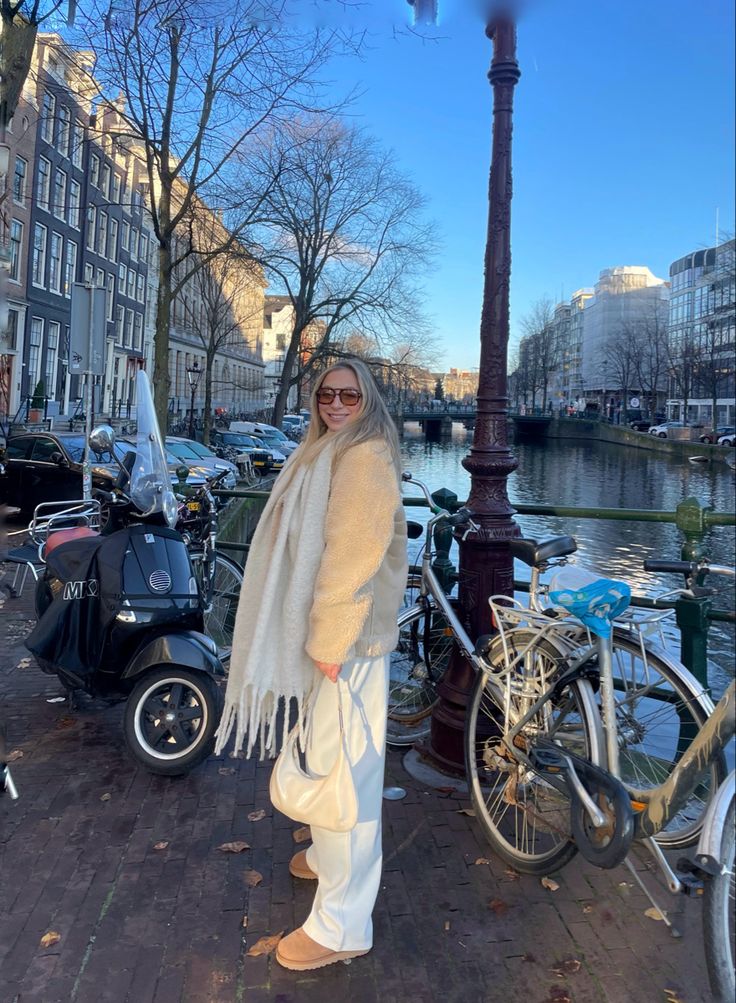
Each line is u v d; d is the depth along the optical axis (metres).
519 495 30.41
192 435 31.00
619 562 14.69
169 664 3.30
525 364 104.25
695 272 83.94
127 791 3.21
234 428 31.88
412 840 2.84
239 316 41.03
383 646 2.15
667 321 92.00
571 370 127.31
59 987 2.08
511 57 3.19
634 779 2.46
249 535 15.40
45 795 3.16
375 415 2.15
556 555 2.74
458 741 3.31
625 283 104.88
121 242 37.44
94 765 3.46
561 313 133.62
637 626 2.53
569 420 76.75
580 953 2.23
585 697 2.41
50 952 2.21
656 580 12.45
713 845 1.80
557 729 2.56
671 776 2.11
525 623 2.82
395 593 2.21
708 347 64.31
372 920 2.38
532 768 2.54
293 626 2.04
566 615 2.59
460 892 2.52
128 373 39.75
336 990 2.08
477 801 2.83
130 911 2.40
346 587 1.96
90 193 30.92
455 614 3.29
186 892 2.51
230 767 3.44
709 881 1.82
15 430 22.31
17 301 26.83
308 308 28.62
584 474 39.34
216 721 3.27
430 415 78.88
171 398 48.88
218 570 4.97
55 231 29.95
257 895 2.50
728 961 1.78
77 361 7.30
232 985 2.10
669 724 2.49
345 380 2.16
